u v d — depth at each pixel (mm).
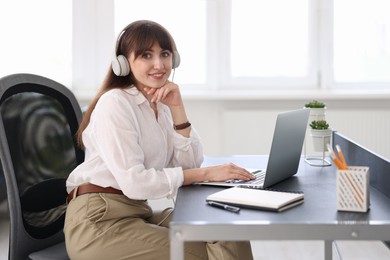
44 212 2248
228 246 2021
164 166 2395
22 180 2156
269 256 3627
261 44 5094
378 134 4867
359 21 5043
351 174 1720
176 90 2379
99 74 5066
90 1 4992
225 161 2707
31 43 5008
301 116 2215
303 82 5113
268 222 1623
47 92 2375
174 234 1633
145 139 2305
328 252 2633
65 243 2250
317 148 2543
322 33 5023
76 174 2264
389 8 5020
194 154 2494
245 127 4883
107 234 2105
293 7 5031
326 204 1831
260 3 5035
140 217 2268
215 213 1748
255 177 2256
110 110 2203
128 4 5004
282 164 2146
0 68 5000
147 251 2084
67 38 5023
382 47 5062
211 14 5016
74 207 2197
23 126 2209
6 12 4969
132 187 2111
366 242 3844
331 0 4988
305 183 2170
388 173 1953
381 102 4988
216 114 5055
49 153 2318
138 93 2336
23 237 2115
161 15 5035
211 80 5109
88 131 2299
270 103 4996
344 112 4848
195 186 2166
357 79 5117
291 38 5070
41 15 4992
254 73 5137
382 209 1763
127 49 2314
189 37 5062
